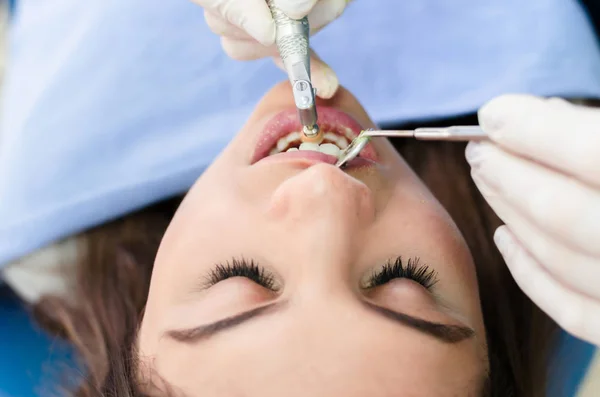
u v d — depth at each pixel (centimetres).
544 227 61
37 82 136
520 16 125
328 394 68
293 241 72
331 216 71
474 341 79
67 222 122
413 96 122
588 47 125
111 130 126
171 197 125
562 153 57
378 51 125
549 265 65
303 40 74
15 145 130
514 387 101
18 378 130
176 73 128
